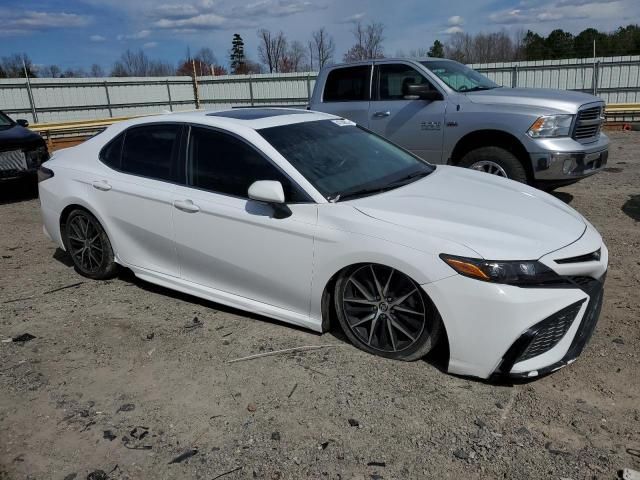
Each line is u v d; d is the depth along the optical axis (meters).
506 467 2.70
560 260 3.24
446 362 3.57
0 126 9.67
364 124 7.96
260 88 26.91
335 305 3.77
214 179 4.20
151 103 27.95
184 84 28.70
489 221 3.47
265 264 3.94
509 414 3.07
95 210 4.91
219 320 4.32
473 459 2.75
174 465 2.79
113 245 4.91
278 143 4.07
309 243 3.69
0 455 2.92
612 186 8.65
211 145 4.27
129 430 3.07
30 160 9.20
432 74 7.42
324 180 3.88
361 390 3.33
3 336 4.21
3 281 5.37
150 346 3.97
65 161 5.27
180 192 4.34
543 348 3.20
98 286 5.13
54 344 4.06
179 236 4.37
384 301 3.55
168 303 4.69
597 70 20.44
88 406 3.30
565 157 6.53
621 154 12.02
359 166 4.22
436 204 3.69
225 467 2.77
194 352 3.86
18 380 3.60
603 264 3.48
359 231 3.50
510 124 6.71
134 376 3.60
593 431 2.92
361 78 8.00
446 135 7.25
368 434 2.96
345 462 2.77
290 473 2.71
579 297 3.21
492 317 3.12
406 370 3.51
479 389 3.30
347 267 3.61
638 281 4.76
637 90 20.19
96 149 5.06
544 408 3.11
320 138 4.37
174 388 3.45
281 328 4.13
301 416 3.12
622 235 6.07
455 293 3.19
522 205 3.83
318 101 8.42
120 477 2.73
